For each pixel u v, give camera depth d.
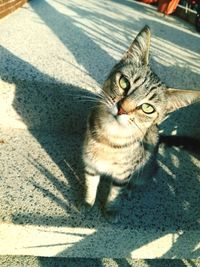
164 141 0.54
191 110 0.53
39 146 0.49
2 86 0.47
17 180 0.42
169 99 0.39
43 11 0.82
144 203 0.44
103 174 0.41
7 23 0.67
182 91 0.38
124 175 0.40
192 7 1.11
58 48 0.61
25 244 0.39
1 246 0.39
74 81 0.50
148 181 0.47
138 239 0.41
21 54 0.55
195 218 0.44
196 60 0.70
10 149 0.47
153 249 0.43
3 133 0.49
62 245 0.40
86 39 0.69
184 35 0.90
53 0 0.97
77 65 0.56
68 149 0.49
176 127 0.54
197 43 0.83
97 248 0.41
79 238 0.39
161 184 0.48
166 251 0.43
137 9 1.16
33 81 0.47
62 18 0.79
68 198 0.42
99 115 0.39
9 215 0.38
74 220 0.39
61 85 0.48
